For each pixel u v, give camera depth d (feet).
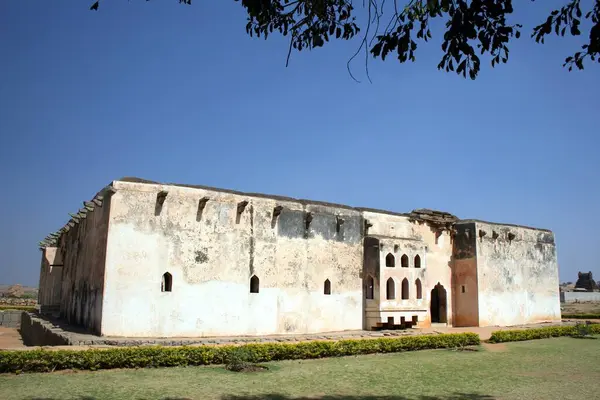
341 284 65.72
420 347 54.70
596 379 39.22
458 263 80.28
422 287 70.08
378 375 39.22
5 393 29.71
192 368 39.52
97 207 57.06
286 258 61.31
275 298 59.67
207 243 55.83
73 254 71.46
